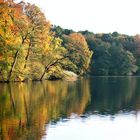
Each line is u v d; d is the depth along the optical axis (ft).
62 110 146.10
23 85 248.32
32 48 285.02
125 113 143.13
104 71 497.46
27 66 281.74
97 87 255.70
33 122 119.75
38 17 281.13
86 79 372.17
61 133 105.91
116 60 510.58
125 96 200.95
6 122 118.32
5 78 265.13
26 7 279.49
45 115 133.69
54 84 271.28
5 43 252.83
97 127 115.96
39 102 165.89
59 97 187.83
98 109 152.46
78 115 136.56
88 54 403.75
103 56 505.25
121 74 510.58
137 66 532.73
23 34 268.82
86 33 581.94
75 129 111.86
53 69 312.09
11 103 159.02
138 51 565.12
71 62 352.90
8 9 250.98
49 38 296.30
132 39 576.61
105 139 101.96
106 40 571.28
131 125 120.06
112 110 150.51
